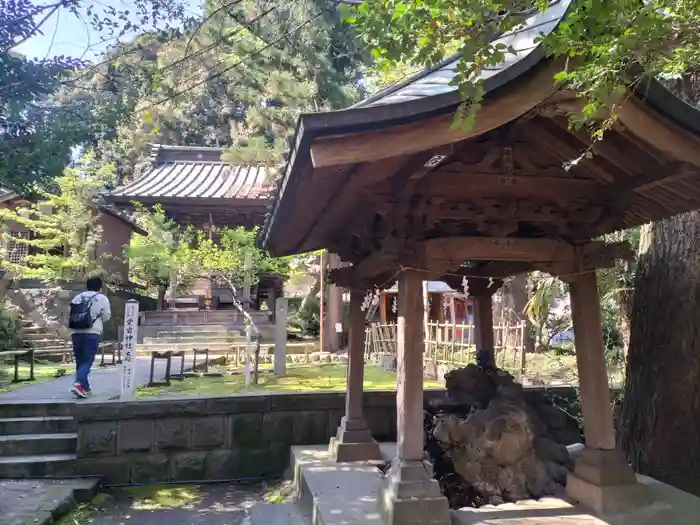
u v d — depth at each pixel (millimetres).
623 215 3814
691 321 4512
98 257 16609
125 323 5953
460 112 2436
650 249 5020
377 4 2305
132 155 21453
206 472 5812
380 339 11703
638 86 2807
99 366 10562
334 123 2625
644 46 2244
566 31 2227
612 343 7723
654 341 4801
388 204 3406
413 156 3045
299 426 6012
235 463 5863
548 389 6406
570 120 2666
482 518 3338
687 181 3238
